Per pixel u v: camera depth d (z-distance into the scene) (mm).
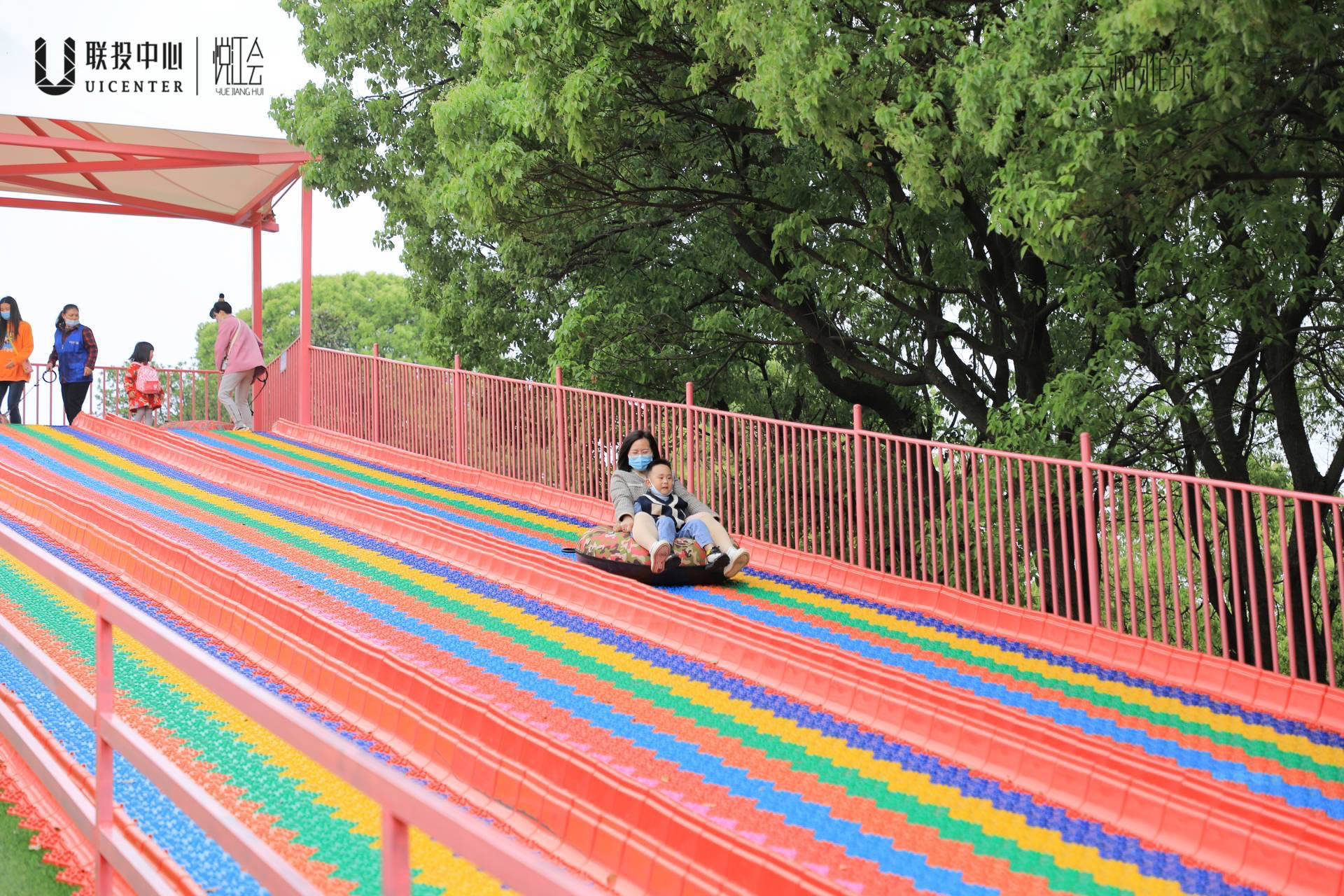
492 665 8477
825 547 12227
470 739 6512
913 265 19047
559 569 10867
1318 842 5691
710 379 22938
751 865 4965
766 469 12586
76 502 12656
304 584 10570
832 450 11914
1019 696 8336
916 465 10969
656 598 9883
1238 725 7863
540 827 5789
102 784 4406
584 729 7215
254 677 8234
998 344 18344
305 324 21422
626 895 5102
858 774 6734
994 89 10266
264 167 23047
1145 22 8445
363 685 7504
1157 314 14102
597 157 16422
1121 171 10367
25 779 5840
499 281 25750
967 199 15422
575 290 24547
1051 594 10477
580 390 15188
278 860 3148
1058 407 13820
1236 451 16328
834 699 7941
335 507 14234
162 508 14047
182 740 6605
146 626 3949
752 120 17047
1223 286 13617
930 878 5379
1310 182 14758
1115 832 6070
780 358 25297
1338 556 7871
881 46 11539
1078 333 19516
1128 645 9195
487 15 14617
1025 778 6703
